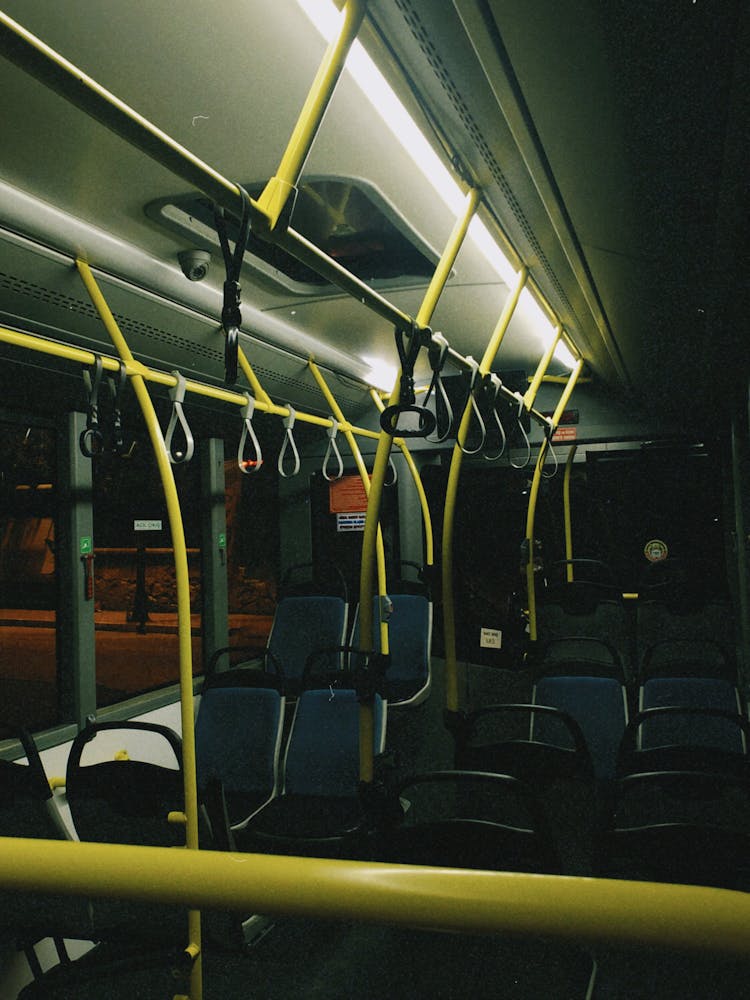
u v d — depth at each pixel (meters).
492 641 6.68
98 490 4.36
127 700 4.55
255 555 7.08
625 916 0.52
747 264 2.47
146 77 1.79
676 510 6.25
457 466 3.44
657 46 1.33
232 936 2.73
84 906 2.26
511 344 4.94
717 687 3.81
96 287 2.83
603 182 1.97
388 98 1.89
